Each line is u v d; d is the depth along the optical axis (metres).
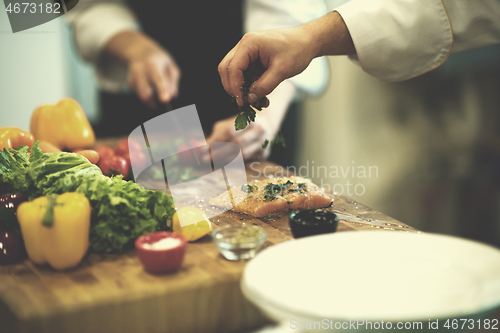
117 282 1.15
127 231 1.34
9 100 3.44
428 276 1.08
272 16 2.96
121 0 2.80
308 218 1.44
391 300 0.98
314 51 1.63
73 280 1.17
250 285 0.99
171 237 1.26
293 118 3.40
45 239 1.19
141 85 2.59
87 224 1.24
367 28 1.68
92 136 2.25
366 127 3.77
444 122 3.50
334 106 3.69
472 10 1.68
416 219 3.71
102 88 3.00
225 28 2.87
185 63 2.83
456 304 0.95
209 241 1.43
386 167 3.77
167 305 1.11
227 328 1.19
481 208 3.46
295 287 1.01
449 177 3.56
